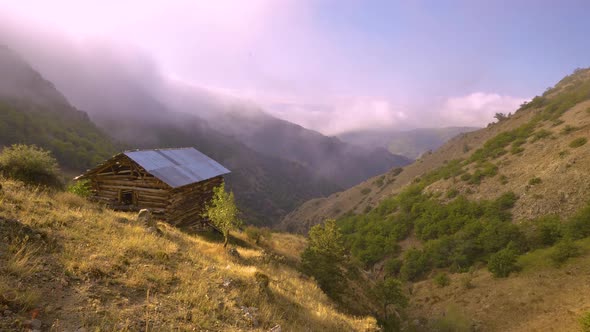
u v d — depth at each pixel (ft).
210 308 22.41
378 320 76.84
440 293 169.58
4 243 19.95
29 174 49.06
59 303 16.70
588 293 113.39
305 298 43.11
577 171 197.98
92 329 15.44
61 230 26.32
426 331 137.08
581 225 157.38
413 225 283.79
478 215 230.07
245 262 49.98
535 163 243.40
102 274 21.40
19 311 14.66
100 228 30.73
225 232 56.18
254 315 24.88
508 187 237.66
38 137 388.37
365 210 433.48
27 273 17.67
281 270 59.41
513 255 155.74
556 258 140.46
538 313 117.70
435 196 291.99
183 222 77.66
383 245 272.72
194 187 83.25
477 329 126.31
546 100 456.04
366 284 107.45
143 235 34.19
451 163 390.42
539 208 195.72
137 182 74.74
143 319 18.13
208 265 32.35
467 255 194.70
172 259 29.91
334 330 32.83
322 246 72.64
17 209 27.20
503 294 139.33
